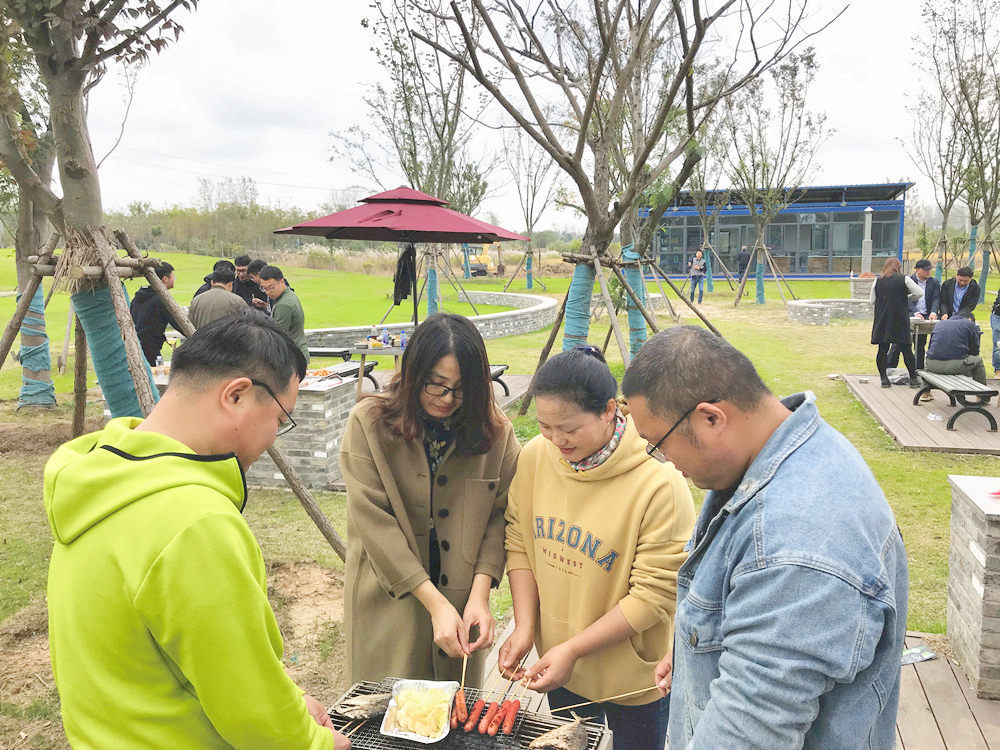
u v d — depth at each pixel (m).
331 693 3.44
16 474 6.62
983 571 3.05
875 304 9.66
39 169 8.48
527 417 8.34
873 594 1.22
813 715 1.21
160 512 1.26
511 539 2.35
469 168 20.67
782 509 1.27
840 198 29.89
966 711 2.98
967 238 24.19
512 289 29.25
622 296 9.02
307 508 4.51
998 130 16.44
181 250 50.78
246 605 1.29
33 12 3.95
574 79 6.84
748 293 24.75
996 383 9.73
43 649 3.79
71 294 4.37
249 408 1.43
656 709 2.21
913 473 6.55
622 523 2.06
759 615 1.24
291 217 51.03
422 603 2.21
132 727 1.28
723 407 1.36
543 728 1.86
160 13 4.23
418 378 2.08
